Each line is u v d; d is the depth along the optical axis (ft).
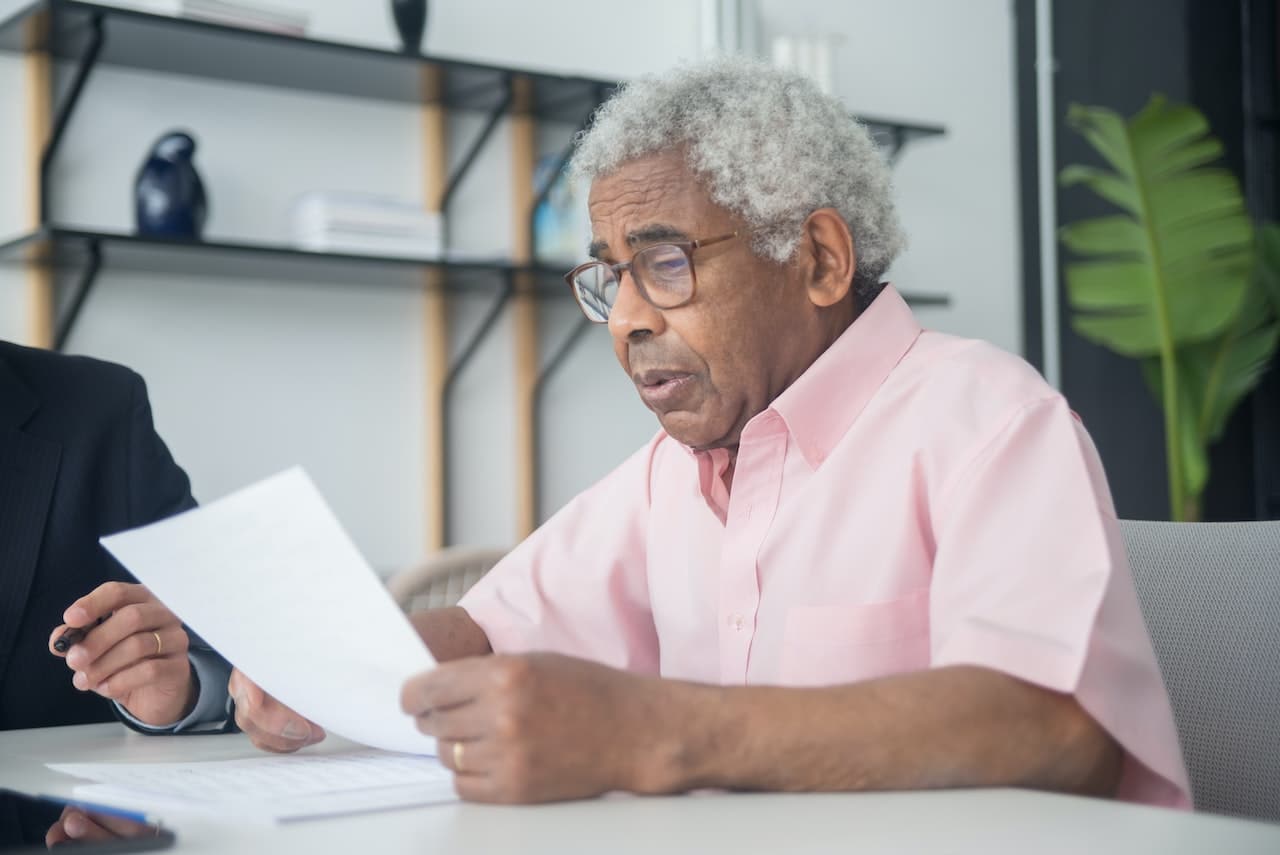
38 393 5.36
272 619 2.98
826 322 3.88
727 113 3.67
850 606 3.57
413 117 11.03
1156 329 11.82
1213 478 13.11
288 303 10.51
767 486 3.88
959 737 2.74
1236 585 3.87
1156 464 13.04
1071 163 13.56
